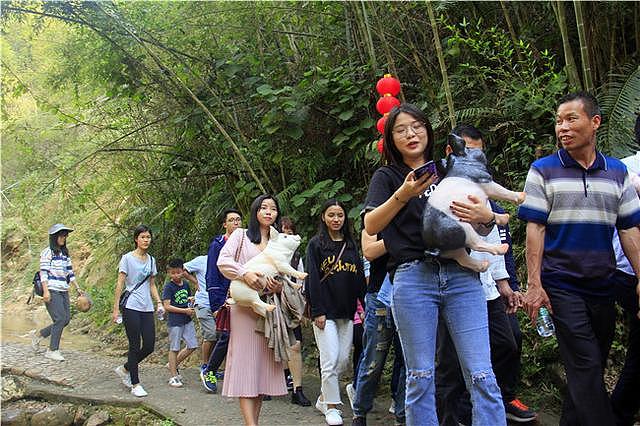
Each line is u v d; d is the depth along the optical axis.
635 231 2.84
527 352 4.28
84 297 7.22
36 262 13.16
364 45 6.33
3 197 8.59
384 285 3.66
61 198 9.32
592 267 2.78
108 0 6.47
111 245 10.87
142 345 5.53
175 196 8.53
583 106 2.78
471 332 2.37
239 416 4.65
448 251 2.29
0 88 7.67
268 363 3.71
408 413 2.40
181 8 6.77
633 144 4.12
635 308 3.04
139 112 8.40
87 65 7.19
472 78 5.64
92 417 5.10
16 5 6.43
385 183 2.51
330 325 4.18
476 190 2.26
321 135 6.56
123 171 8.94
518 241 4.67
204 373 5.45
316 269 4.19
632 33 5.14
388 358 5.11
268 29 6.83
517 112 4.78
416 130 2.49
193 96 6.53
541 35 5.41
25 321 10.93
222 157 7.23
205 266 5.84
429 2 4.75
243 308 3.69
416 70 6.12
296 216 6.28
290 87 6.20
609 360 4.05
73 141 9.19
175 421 4.60
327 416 4.20
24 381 6.11
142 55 7.05
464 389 3.22
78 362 6.81
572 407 2.90
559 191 2.82
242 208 7.32
